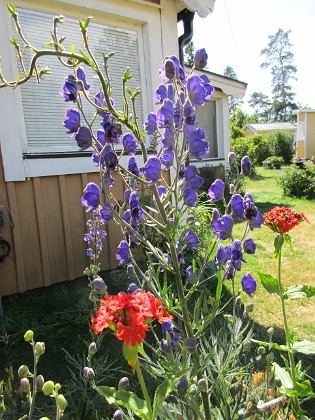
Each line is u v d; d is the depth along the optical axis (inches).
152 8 197.5
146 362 65.1
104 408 94.6
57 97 177.6
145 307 44.1
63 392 107.4
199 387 59.6
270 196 485.7
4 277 158.7
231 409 69.4
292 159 1128.2
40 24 169.0
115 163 59.5
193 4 193.6
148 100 202.7
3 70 155.9
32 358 127.3
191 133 60.6
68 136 181.9
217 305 61.8
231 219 63.0
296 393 80.7
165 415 63.5
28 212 163.6
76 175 177.0
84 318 145.4
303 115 1151.6
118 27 191.9
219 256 62.1
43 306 160.4
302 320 152.5
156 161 57.0
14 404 79.5
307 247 260.7
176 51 210.2
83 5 173.8
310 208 398.0
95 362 99.8
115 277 172.4
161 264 66.9
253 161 867.4
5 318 138.9
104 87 54.9
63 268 174.4
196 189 61.9
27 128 169.5
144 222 63.9
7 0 157.5
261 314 157.1
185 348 58.7
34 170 163.6
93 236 131.7
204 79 67.7
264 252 250.4
